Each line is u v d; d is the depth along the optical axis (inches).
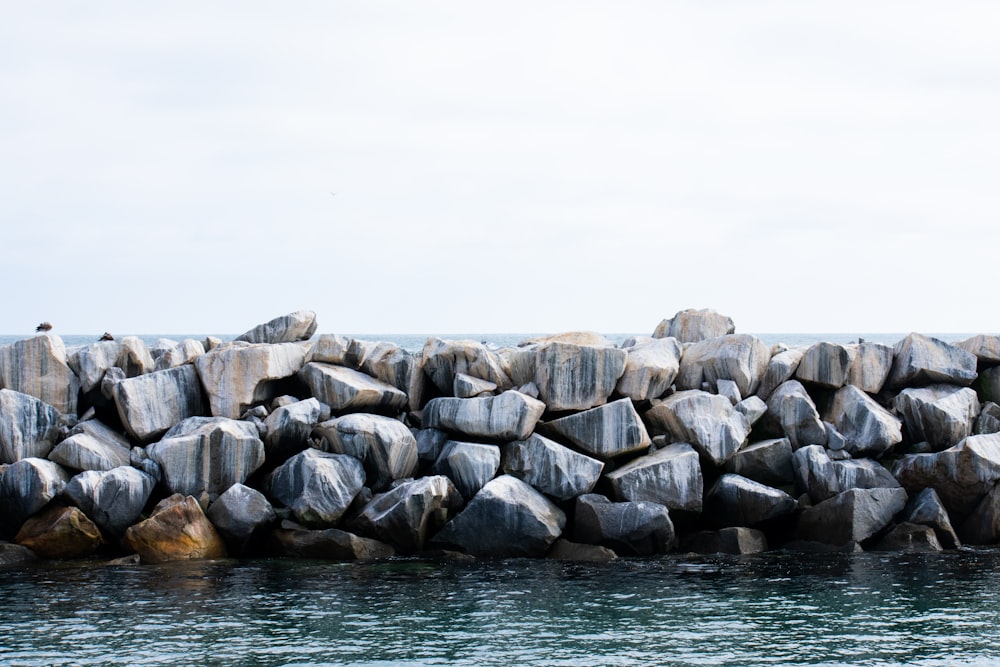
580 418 1236.5
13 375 1288.1
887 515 1173.1
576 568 1071.0
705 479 1251.8
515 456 1206.3
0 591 965.8
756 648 815.7
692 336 1530.5
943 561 1096.8
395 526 1125.1
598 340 1496.1
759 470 1238.3
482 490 1140.5
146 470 1163.3
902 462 1234.0
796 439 1277.1
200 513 1123.3
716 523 1189.7
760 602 937.5
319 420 1252.5
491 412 1226.0
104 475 1130.0
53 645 814.5
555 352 1282.0
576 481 1173.7
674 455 1192.8
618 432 1224.2
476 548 1127.0
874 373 1359.5
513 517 1124.5
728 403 1262.3
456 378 1289.4
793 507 1176.2
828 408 1330.0
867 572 1047.0
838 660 791.7
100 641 824.3
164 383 1264.8
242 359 1283.2
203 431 1182.3
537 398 1285.7
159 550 1094.4
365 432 1195.3
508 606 922.7
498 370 1314.0
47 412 1232.2
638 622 877.8
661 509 1139.9
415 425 1326.3
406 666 777.6
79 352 1323.8
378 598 948.0
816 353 1338.6
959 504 1208.2
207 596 952.3
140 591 967.0
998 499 1190.9
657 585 996.6
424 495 1124.5
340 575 1035.3
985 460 1182.3
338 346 1342.3
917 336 1378.0
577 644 823.7
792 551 1160.8
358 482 1170.6
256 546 1144.2
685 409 1251.8
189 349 1374.3
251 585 992.9
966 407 1312.7
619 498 1171.9
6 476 1126.4
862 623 876.0
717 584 1000.9
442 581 1010.7
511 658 793.6
